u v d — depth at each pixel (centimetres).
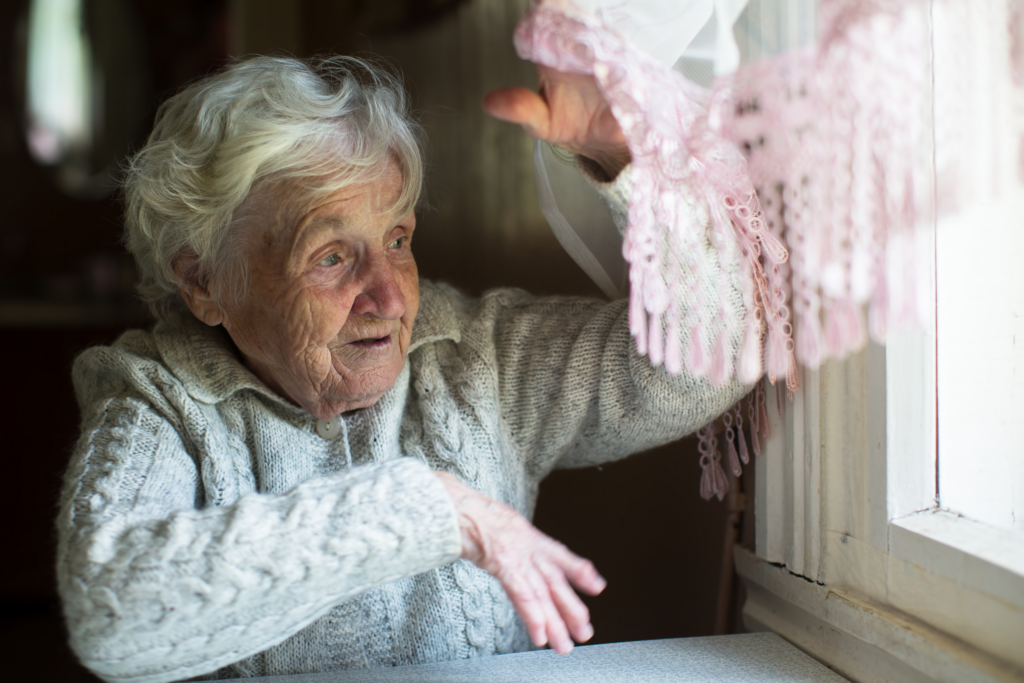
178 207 95
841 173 57
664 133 67
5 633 217
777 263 76
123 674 71
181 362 101
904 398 81
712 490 115
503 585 76
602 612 163
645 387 99
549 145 98
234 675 98
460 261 201
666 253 75
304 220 91
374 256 95
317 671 98
